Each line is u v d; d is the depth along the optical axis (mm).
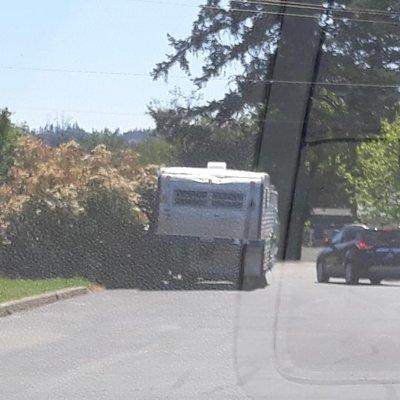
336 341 21891
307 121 52750
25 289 34625
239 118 69562
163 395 17422
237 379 18516
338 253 28469
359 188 31734
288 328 23734
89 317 29141
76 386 18391
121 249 42156
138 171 46000
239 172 45750
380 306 25672
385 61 58688
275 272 32188
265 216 43062
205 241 42062
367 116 54656
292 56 58125
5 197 40969
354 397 16812
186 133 72250
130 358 21469
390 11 58812
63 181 42281
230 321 27078
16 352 22516
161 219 43438
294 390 17391
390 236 28688
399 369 19141
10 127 52281
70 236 41531
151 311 30641
